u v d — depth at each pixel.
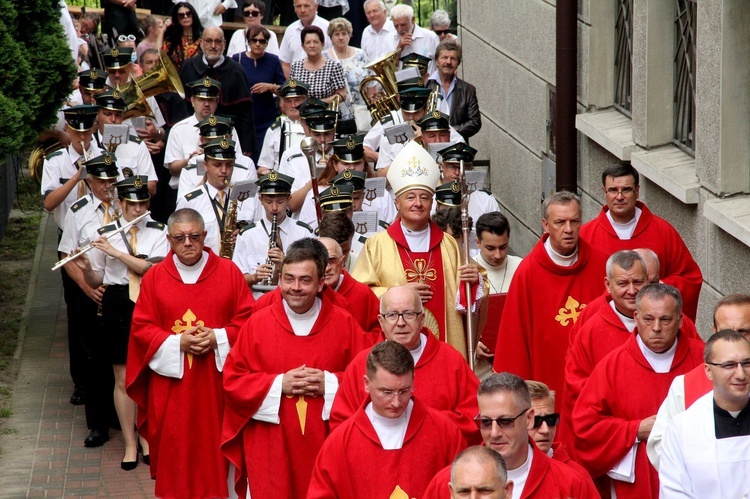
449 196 33.09
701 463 21.77
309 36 50.16
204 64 47.75
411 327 24.84
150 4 61.62
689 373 23.20
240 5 63.81
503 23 52.81
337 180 34.75
